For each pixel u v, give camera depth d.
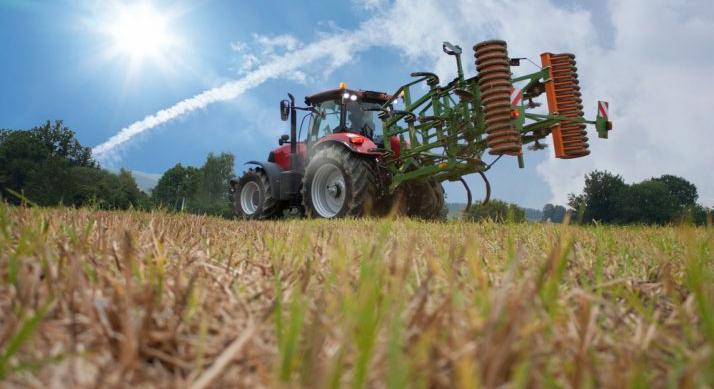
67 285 1.18
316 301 1.26
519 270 1.78
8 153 46.16
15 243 1.81
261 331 1.09
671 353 1.09
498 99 6.14
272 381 0.78
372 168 8.30
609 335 1.17
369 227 4.21
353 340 0.93
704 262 1.95
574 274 1.88
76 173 45.50
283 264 1.82
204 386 0.70
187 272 1.61
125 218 3.01
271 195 9.81
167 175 62.84
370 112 9.20
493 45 6.15
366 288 1.04
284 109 9.54
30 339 0.91
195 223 3.73
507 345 0.71
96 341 0.93
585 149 6.89
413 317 1.01
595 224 4.05
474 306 1.18
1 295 1.15
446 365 0.84
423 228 4.17
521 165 7.12
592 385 0.89
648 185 49.62
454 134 7.07
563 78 6.80
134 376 0.84
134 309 1.12
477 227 4.34
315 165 8.70
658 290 1.72
